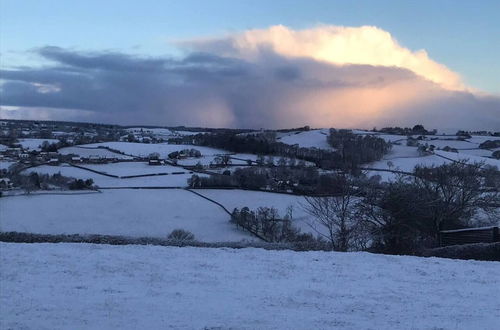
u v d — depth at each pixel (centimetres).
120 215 5869
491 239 1981
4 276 875
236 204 6075
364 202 2073
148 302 722
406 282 876
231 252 1138
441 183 2891
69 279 863
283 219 3938
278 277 902
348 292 798
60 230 5138
